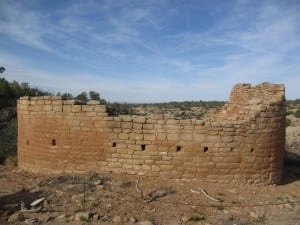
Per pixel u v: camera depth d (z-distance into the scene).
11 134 23.59
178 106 73.62
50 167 16.06
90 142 15.51
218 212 12.02
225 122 14.98
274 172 15.89
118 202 12.23
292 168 20.80
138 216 11.16
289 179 17.78
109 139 15.36
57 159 15.90
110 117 15.30
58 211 11.29
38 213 11.11
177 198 13.02
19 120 17.38
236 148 15.06
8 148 21.52
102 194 12.90
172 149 15.03
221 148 14.98
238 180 15.15
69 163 15.74
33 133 16.53
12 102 31.06
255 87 18.88
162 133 15.05
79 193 12.91
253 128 15.20
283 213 12.36
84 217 10.72
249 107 15.83
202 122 14.93
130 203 12.20
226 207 12.53
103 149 15.42
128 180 14.55
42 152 16.23
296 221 11.59
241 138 15.09
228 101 22.12
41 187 13.75
